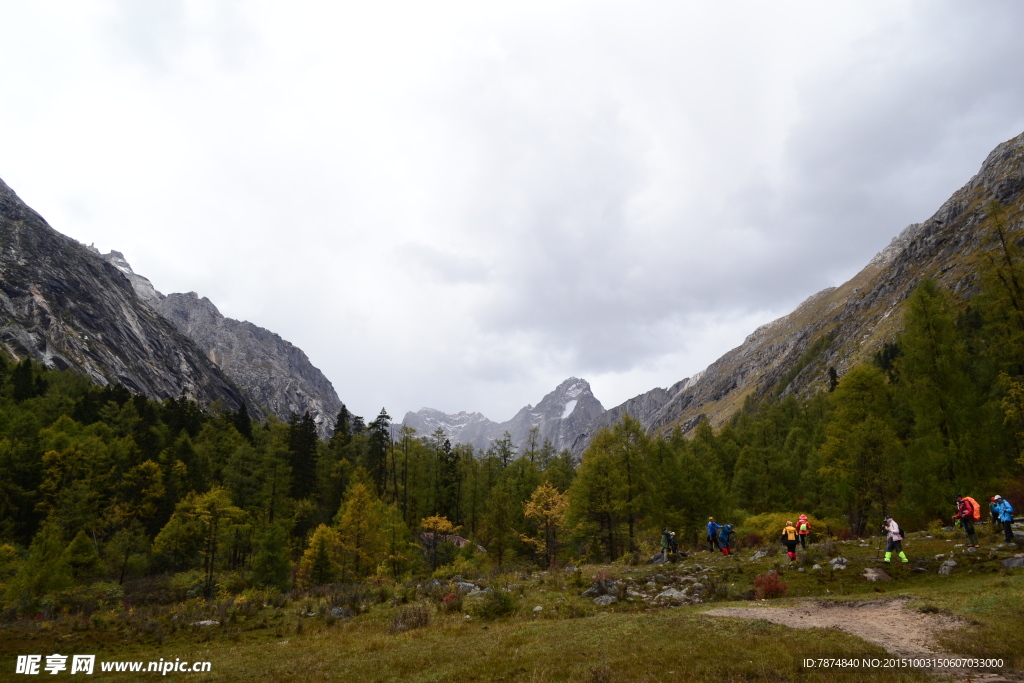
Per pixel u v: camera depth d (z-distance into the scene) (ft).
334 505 256.52
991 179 616.80
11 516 185.88
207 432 322.34
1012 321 89.04
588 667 34.50
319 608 73.87
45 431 221.66
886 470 106.01
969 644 33.04
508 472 241.96
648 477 143.23
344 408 379.76
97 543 170.60
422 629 55.52
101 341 570.87
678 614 48.34
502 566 126.11
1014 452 95.96
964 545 66.39
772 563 71.56
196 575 152.35
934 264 556.10
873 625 39.88
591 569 90.07
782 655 33.99
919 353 102.47
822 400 276.62
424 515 228.02
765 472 180.75
